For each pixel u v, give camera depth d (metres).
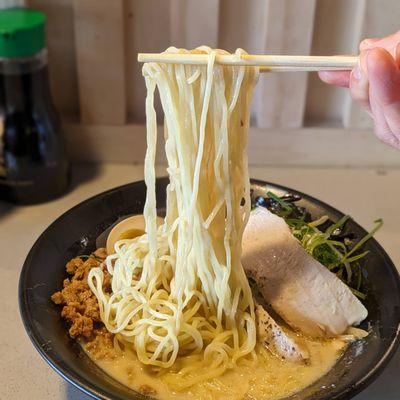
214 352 0.27
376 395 0.28
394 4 0.39
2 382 0.28
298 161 0.45
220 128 0.24
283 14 0.39
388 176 0.45
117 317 0.28
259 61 0.23
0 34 0.34
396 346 0.25
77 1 0.38
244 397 0.26
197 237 0.26
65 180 0.41
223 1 0.39
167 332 0.27
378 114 0.25
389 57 0.23
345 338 0.28
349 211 0.41
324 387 0.25
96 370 0.26
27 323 0.25
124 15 0.39
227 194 0.25
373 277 0.30
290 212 0.34
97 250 0.31
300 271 0.30
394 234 0.39
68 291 0.28
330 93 0.43
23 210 0.39
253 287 0.30
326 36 0.41
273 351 0.28
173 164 0.26
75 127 0.43
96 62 0.40
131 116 0.43
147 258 0.28
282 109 0.42
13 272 0.34
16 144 0.37
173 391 0.26
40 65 0.37
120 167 0.44
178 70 0.24
